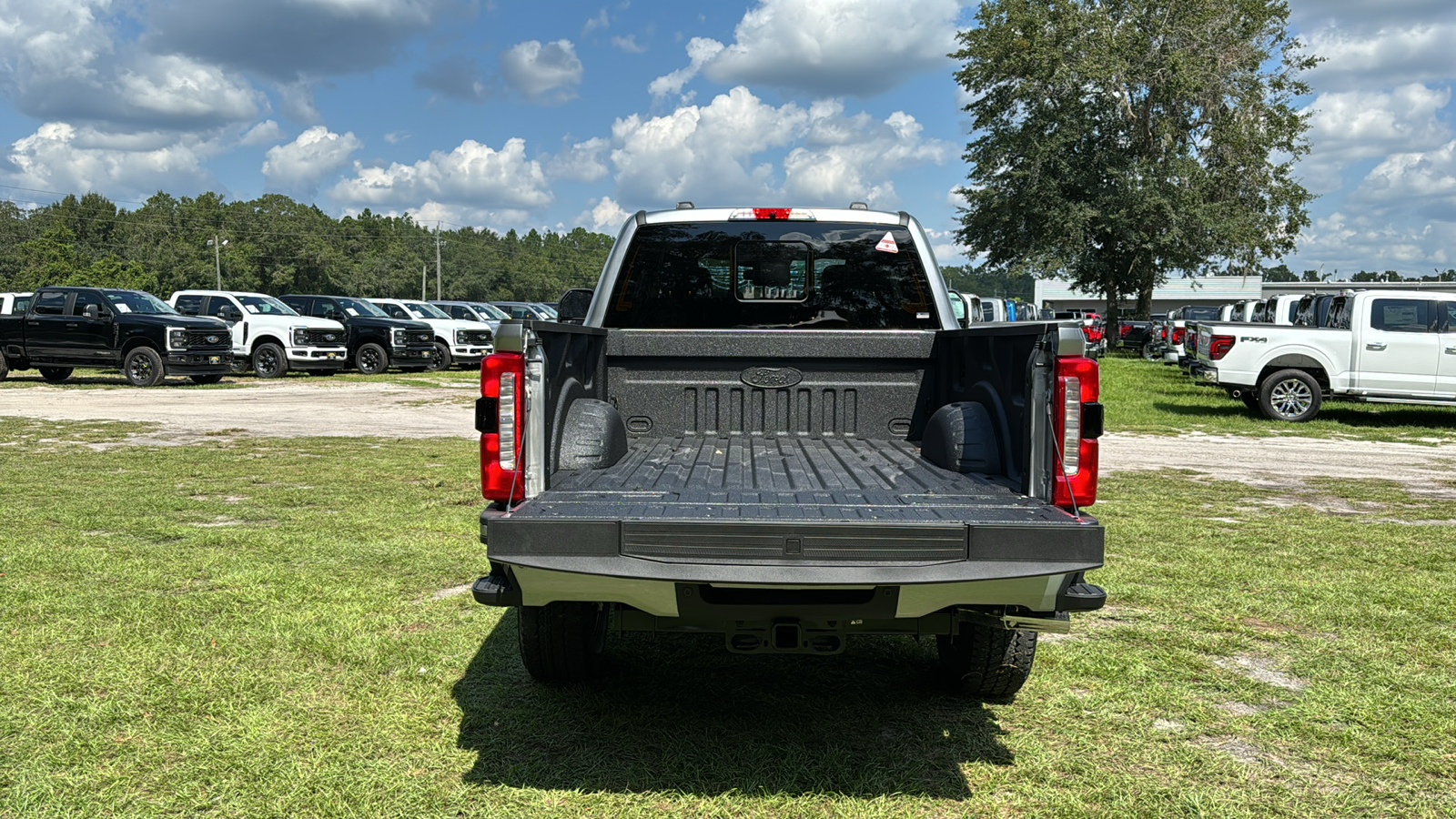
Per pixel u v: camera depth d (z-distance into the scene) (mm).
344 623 4723
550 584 3004
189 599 5094
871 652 4566
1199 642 4613
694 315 4746
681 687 4062
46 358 19641
